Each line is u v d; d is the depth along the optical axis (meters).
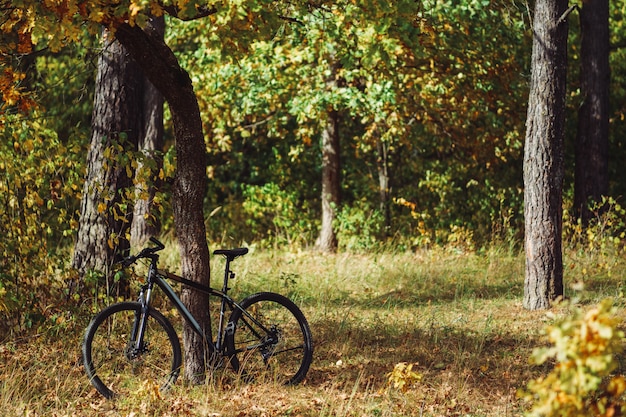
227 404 6.32
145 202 14.96
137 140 9.93
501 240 15.91
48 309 8.76
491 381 7.20
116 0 5.70
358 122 19.47
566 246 14.68
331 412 6.14
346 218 16.83
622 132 19.81
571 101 17.14
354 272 13.44
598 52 16.58
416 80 15.41
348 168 19.62
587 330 3.33
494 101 16.55
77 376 6.93
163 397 6.31
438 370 7.60
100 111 9.65
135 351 6.64
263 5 6.10
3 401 6.10
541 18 10.11
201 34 15.80
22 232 8.50
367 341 8.70
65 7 5.50
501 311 10.38
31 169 8.62
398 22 6.22
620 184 19.84
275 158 19.53
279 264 14.23
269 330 7.12
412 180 19.25
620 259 13.90
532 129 10.27
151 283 6.68
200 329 6.73
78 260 9.52
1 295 7.91
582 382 3.32
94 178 9.56
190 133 6.61
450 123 16.97
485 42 15.57
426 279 12.82
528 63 17.16
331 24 8.75
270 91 15.80
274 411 6.20
